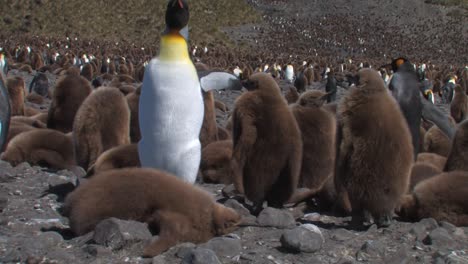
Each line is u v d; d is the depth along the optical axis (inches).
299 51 3171.8
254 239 209.3
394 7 4060.0
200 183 324.2
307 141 292.4
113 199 195.3
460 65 2984.7
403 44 3501.5
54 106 400.2
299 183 296.7
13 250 185.3
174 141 246.7
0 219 225.6
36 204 252.5
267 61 2190.0
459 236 221.0
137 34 3048.7
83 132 313.1
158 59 247.6
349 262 187.9
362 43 3491.6
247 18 3641.7
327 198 263.6
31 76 1257.4
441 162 341.4
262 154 247.3
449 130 368.8
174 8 246.8
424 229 224.4
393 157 215.5
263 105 250.4
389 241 213.9
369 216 224.7
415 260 196.2
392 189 218.1
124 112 319.9
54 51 2038.6
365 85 221.6
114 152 284.4
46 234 196.4
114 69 1529.3
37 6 3048.7
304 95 300.8
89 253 182.1
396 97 363.9
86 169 318.3
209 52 2413.9
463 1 4151.1
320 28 3695.9
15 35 2719.0
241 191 257.0
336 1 4168.3
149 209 193.5
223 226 200.7
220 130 401.7
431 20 3885.3
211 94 362.3
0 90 254.4
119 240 181.9
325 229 228.5
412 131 369.7
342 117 223.0
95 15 3107.8
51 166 335.6
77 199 201.0
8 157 331.0
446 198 234.8
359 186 219.5
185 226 191.2
